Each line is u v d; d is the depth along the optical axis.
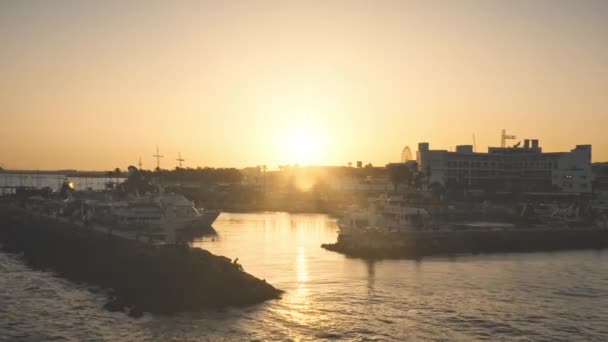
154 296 63.22
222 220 190.12
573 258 101.94
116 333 53.22
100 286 73.69
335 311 60.19
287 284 73.44
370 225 120.88
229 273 66.25
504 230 117.81
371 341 50.59
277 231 147.25
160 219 128.12
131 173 192.38
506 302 64.88
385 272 83.25
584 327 55.56
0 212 163.75
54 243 100.56
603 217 141.88
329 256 99.38
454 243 109.69
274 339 50.91
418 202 170.50
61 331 54.31
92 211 130.38
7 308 62.69
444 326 55.28
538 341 51.38
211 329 53.81
